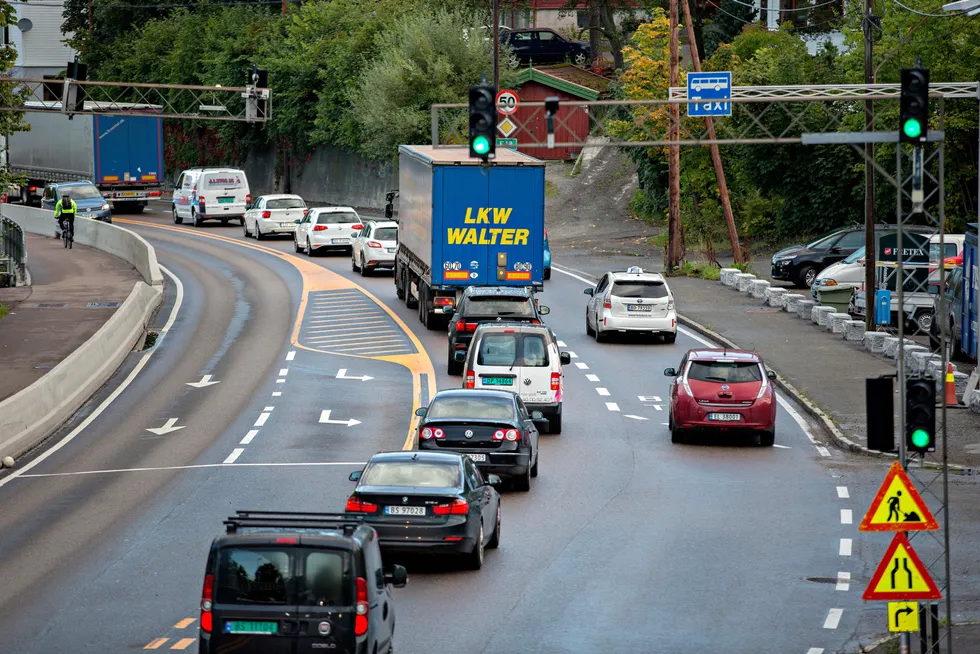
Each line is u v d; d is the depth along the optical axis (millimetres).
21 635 33125
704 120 126625
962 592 38062
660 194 143000
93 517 46406
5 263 108250
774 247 127938
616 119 143500
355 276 116188
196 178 155500
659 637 33469
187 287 110250
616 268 119188
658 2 165000
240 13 195875
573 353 82812
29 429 60531
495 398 50312
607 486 51625
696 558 41469
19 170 177250
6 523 45750
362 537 27375
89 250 134125
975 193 111062
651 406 68125
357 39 166750
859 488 51656
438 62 150875
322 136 168875
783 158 125688
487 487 41781
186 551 41625
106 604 35906
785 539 43906
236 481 51812
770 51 134625
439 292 87000
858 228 107875
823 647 32781
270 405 67625
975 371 68750
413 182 94250
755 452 58500
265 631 26516
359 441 59156
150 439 60688
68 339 82188
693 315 96125
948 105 105125
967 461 56375
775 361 78812
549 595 37281
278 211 143000
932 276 91938
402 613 35375
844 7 134875
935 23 104125
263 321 94375
